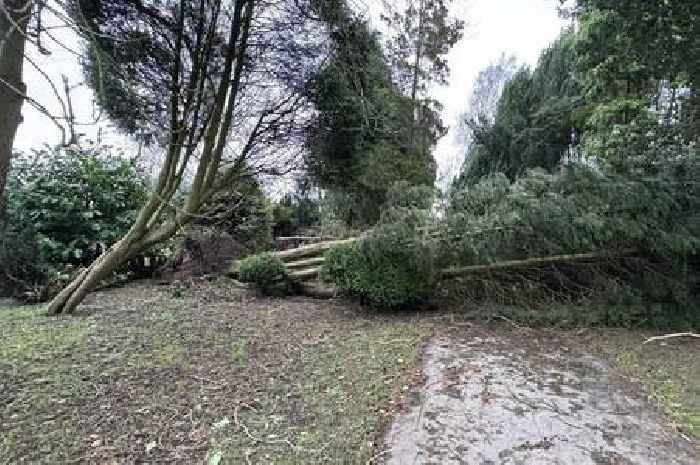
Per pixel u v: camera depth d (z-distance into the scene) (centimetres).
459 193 430
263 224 647
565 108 899
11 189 487
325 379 257
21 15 191
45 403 212
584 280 416
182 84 329
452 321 385
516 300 418
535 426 208
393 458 181
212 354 291
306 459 178
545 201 384
